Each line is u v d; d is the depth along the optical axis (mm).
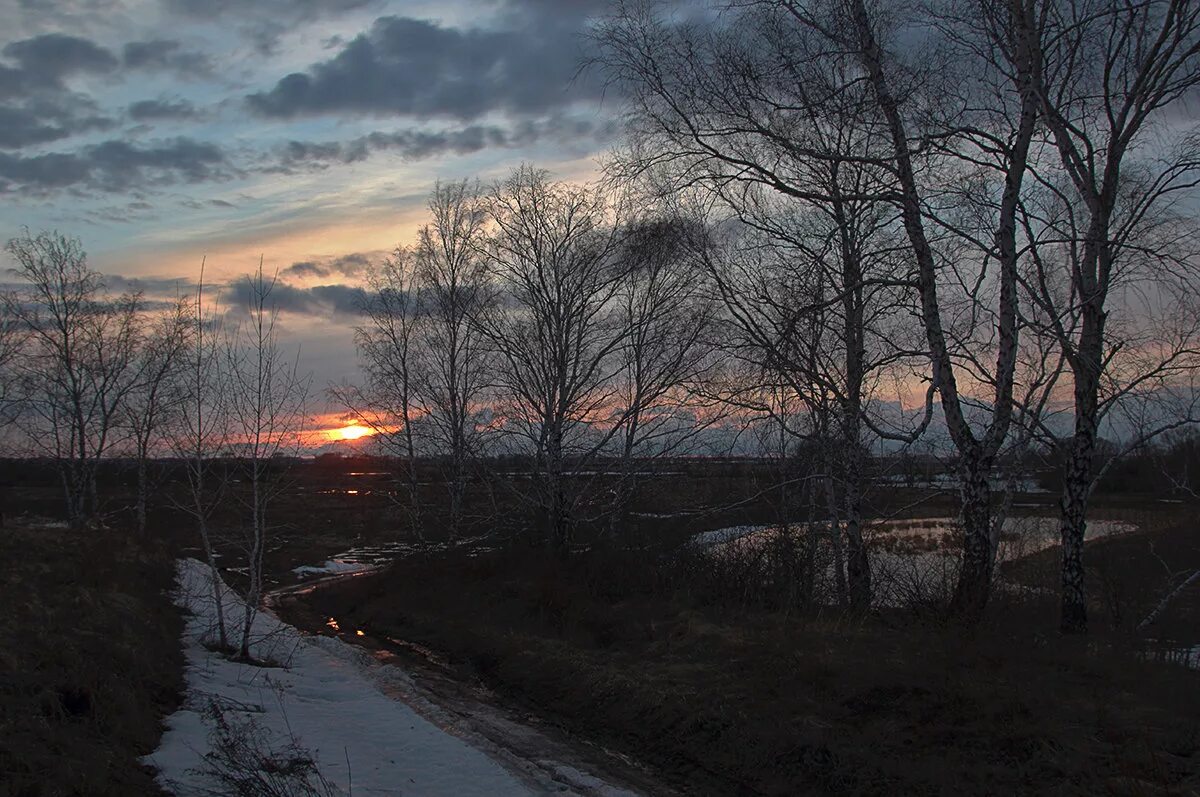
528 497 22328
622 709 11109
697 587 15539
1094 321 12453
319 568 30688
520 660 14141
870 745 8391
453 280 25562
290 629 16734
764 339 13844
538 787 8141
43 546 18000
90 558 16391
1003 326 11797
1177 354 13219
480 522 25594
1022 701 8195
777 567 15336
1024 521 24609
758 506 16969
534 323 22109
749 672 10867
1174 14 11617
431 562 22656
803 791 8242
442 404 25391
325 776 7637
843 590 14555
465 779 8016
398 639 17984
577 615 15555
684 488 20766
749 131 11883
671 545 17734
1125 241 12992
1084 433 12352
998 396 11766
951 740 8055
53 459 33875
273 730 9125
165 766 7254
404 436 26000
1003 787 7125
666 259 19828
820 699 9570
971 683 8766
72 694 7852
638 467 21125
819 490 16344
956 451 12664
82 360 33031
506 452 22078
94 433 33344
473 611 17922
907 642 10547
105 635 10461
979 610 10828
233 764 6824
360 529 39562
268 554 32281
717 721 9852
